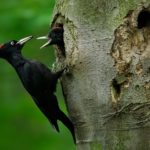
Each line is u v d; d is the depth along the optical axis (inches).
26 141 806.5
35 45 777.6
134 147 520.1
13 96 817.5
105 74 528.1
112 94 526.6
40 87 570.3
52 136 805.2
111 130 526.6
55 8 562.6
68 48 545.0
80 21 537.0
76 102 542.9
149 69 520.7
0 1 740.0
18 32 729.0
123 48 526.0
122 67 524.1
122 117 523.2
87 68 534.6
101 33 530.0
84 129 539.5
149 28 529.0
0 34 730.2
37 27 712.4
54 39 564.4
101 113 530.0
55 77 560.7
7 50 591.5
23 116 810.8
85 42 535.5
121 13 526.0
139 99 520.1
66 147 795.4
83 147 541.0
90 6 533.0
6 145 804.6
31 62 580.4
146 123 518.9
